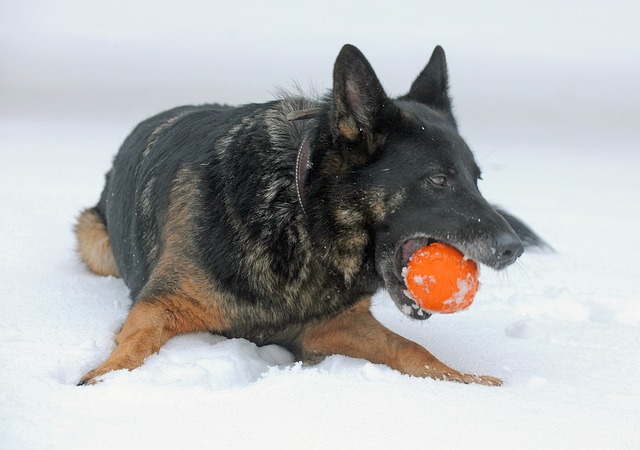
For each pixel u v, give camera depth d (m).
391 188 5.88
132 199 7.76
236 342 6.37
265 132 6.39
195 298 6.28
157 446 4.34
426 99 6.92
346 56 5.79
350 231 6.08
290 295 6.32
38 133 26.50
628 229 13.28
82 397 4.95
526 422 4.89
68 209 12.44
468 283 5.57
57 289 7.89
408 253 5.95
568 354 6.57
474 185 6.00
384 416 4.85
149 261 7.00
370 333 6.46
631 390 5.66
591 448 4.58
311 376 5.48
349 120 5.91
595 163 22.94
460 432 4.69
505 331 7.37
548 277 9.70
